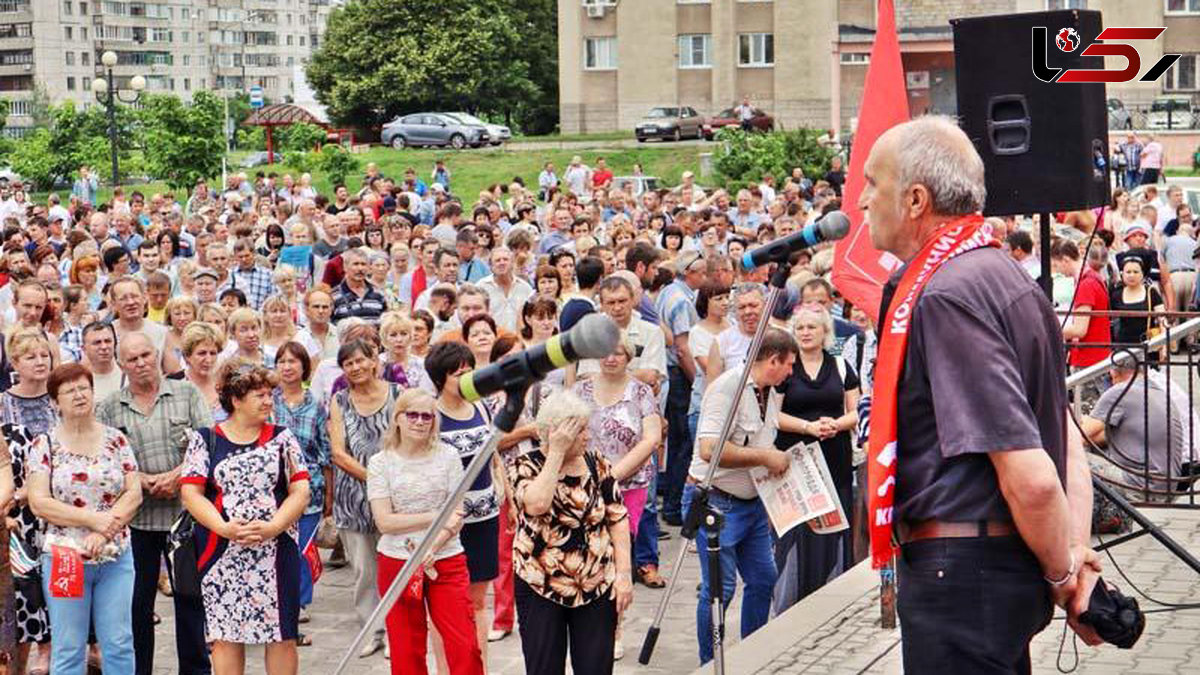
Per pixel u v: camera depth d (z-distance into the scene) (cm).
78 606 783
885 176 391
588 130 6191
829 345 941
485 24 7200
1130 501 793
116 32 16375
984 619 381
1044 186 651
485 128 6034
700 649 843
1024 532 371
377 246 1792
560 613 686
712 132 5650
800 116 5891
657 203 2648
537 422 684
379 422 894
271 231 1780
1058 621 738
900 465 390
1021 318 378
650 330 1073
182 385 866
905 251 396
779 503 793
